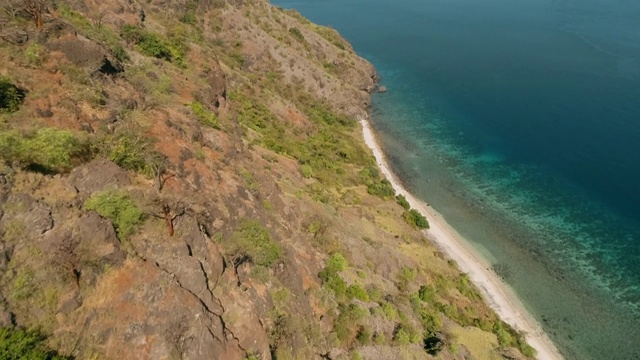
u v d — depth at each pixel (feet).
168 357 73.36
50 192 82.43
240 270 104.22
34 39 116.37
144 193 94.12
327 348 115.03
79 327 70.13
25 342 62.80
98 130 107.24
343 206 212.02
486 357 152.25
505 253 216.54
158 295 77.66
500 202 253.85
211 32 323.37
